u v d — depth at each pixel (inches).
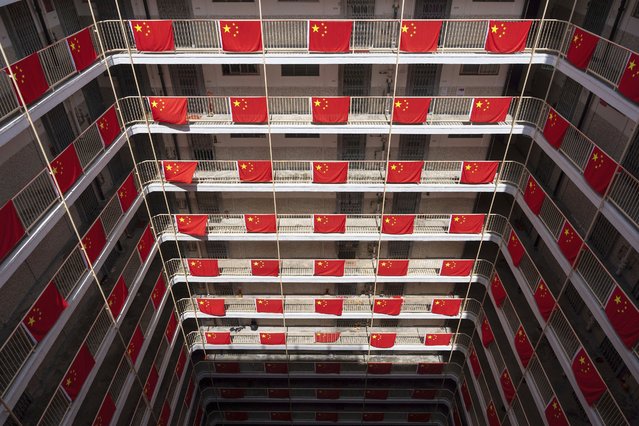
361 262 804.6
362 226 743.1
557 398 547.8
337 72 641.6
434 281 767.7
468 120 641.6
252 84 653.9
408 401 928.9
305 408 956.0
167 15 602.5
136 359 627.5
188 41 615.2
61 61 516.7
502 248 703.1
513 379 711.1
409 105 598.5
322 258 822.5
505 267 778.2
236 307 838.5
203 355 910.4
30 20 493.4
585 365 492.4
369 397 927.7
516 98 644.7
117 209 595.5
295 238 724.0
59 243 558.9
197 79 645.9
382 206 699.4
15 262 415.2
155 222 735.1
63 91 481.1
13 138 446.0
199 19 589.6
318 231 717.9
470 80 647.8
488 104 601.0
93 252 535.8
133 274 649.0
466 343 846.5
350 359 906.7
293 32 607.5
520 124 626.5
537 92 684.7
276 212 740.0
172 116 611.5
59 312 467.8
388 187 671.8
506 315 697.0
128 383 610.9
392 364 884.6
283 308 802.2
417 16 602.5
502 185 673.6
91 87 612.7
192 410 848.9
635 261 479.5
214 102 661.9
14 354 437.7
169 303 820.6
